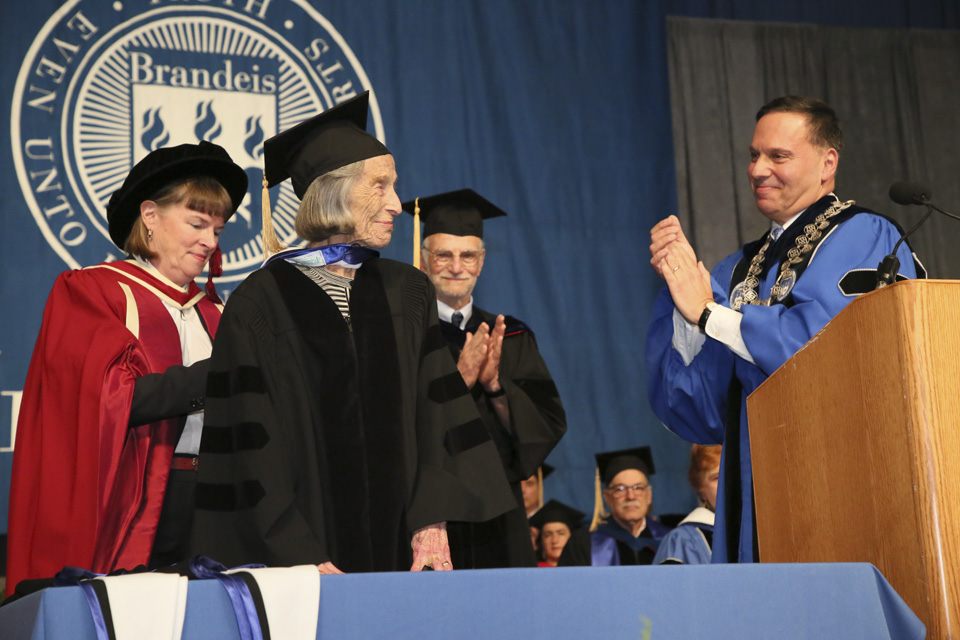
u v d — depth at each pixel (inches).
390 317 111.0
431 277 208.8
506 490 106.4
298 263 112.6
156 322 141.6
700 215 293.6
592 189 288.7
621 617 69.4
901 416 75.9
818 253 129.2
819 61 312.7
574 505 270.7
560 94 291.3
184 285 149.1
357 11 278.4
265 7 269.3
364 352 107.3
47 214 247.1
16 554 131.9
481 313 212.2
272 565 93.8
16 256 244.1
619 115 294.4
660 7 303.7
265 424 101.0
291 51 270.1
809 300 122.6
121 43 257.8
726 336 120.6
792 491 92.3
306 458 103.5
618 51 297.7
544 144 287.6
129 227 150.0
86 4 257.0
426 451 106.7
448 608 67.8
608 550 262.1
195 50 262.5
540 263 281.6
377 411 105.4
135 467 132.3
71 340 136.9
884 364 78.1
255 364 104.0
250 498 97.0
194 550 96.3
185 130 258.5
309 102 269.4
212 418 102.7
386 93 277.4
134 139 254.8
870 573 74.4
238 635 65.2
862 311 81.0
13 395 238.7
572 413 275.9
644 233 290.2
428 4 285.1
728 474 126.0
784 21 314.2
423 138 278.5
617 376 280.7
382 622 67.0
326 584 67.0
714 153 299.0
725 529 124.6
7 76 249.1
